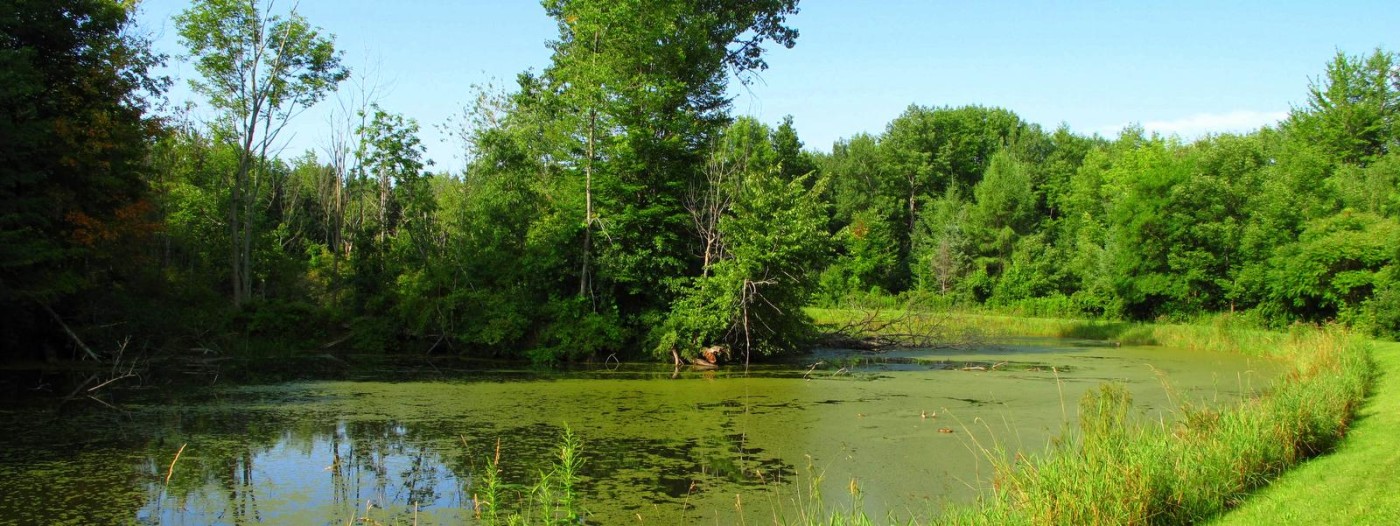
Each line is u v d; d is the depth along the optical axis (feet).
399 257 96.27
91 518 28.43
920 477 34.71
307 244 166.91
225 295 116.98
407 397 55.31
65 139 68.39
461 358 82.89
